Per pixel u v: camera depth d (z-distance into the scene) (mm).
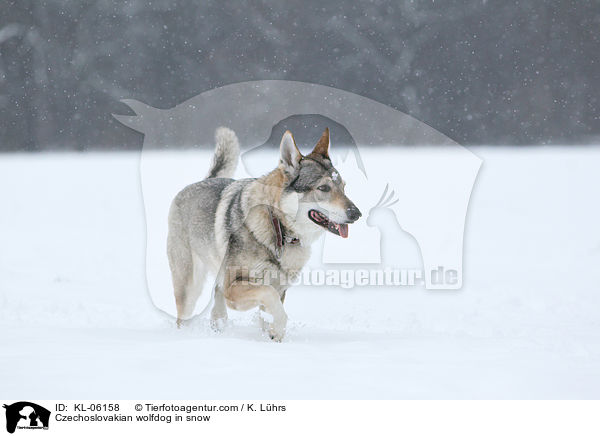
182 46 46719
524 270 13023
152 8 47250
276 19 45875
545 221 18500
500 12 49781
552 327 8102
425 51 47844
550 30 50406
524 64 50031
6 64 49219
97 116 47750
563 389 4895
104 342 6305
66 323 8195
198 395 4656
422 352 6047
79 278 12109
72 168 31031
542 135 48562
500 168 27641
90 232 17734
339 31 45875
